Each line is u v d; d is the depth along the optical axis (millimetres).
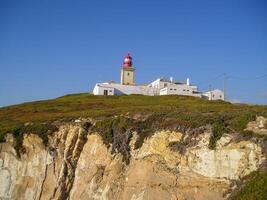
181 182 35125
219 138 34125
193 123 36781
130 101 71500
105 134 44281
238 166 32500
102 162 43250
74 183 45750
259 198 29109
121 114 48406
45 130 50938
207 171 33938
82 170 45406
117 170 41062
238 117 35125
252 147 32344
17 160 51562
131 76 106688
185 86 93125
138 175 38625
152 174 37438
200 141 35281
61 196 45688
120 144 42188
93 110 57938
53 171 48062
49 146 49688
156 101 70125
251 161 32062
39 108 71625
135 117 44250
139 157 39656
